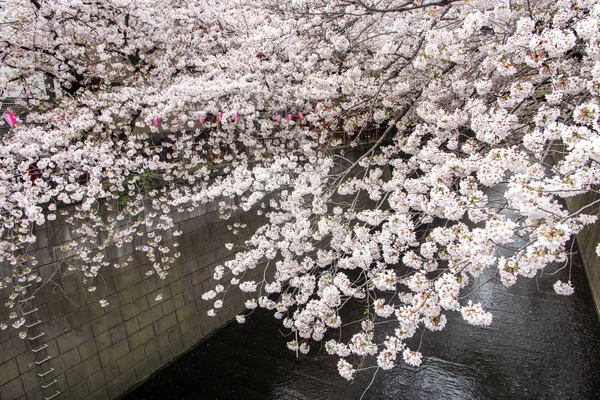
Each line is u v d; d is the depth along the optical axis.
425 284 3.34
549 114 3.61
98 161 7.12
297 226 5.93
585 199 11.66
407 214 4.55
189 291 9.30
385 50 6.00
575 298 9.88
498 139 3.72
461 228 3.38
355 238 4.89
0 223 5.82
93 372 7.25
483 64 4.55
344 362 4.17
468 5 4.78
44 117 7.54
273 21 8.77
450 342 8.65
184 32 10.31
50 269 6.80
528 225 3.15
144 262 8.38
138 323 8.13
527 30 3.74
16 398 6.16
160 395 7.83
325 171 6.45
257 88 7.67
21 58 8.29
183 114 7.77
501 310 9.62
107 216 7.69
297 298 5.63
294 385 7.89
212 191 7.73
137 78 9.59
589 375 7.39
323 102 7.55
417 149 5.55
